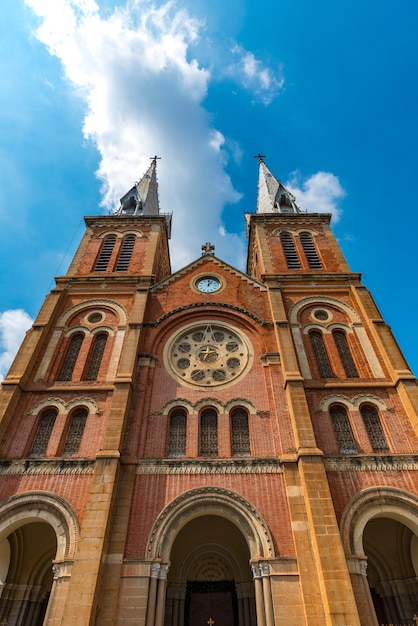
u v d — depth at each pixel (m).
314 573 14.77
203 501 16.95
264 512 16.58
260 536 15.98
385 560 19.19
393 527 19.16
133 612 14.38
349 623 13.23
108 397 20.69
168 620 18.02
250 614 17.98
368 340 23.38
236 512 16.78
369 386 20.77
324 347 23.73
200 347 23.89
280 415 19.67
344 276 27.41
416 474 17.34
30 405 20.39
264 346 23.17
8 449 18.72
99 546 15.01
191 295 26.80
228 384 21.67
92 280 27.55
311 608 14.05
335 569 14.37
